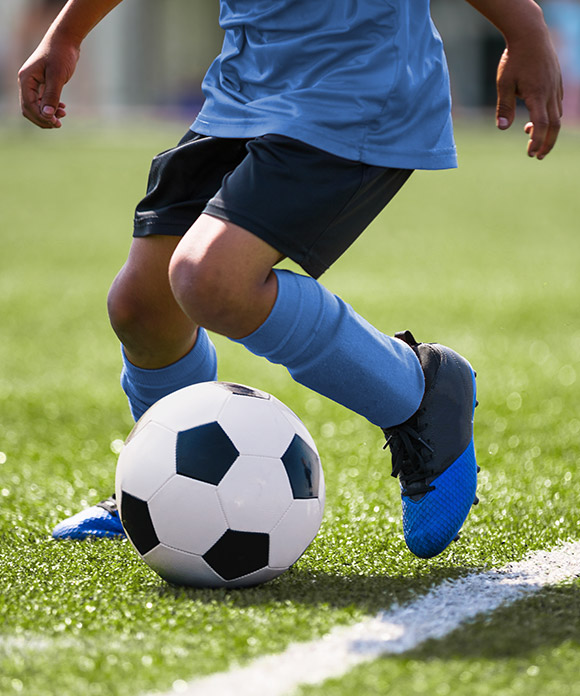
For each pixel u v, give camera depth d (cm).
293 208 525
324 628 480
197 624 486
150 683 421
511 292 2052
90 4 623
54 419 1141
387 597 529
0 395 1252
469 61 9638
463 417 579
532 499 770
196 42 9819
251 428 547
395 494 798
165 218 596
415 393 563
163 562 545
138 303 613
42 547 645
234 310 518
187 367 646
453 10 9544
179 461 538
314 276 554
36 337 1638
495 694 403
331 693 408
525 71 557
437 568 588
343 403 557
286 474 547
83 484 854
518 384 1298
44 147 6184
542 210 3769
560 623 482
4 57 8731
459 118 9050
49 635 477
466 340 1585
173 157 589
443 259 2595
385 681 417
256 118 559
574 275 2295
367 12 552
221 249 516
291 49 563
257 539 538
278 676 428
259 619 491
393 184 575
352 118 539
